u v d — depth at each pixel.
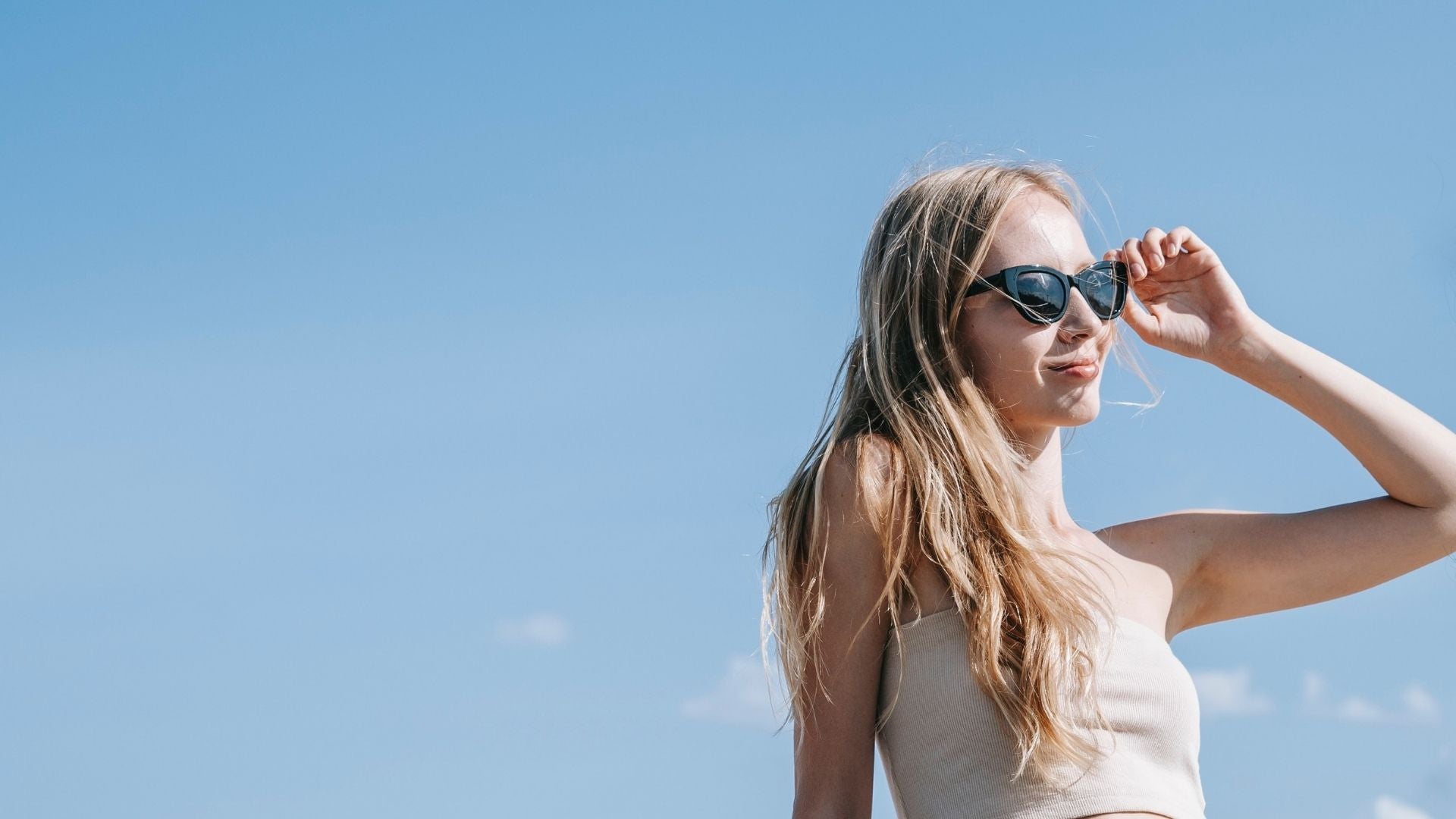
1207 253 2.92
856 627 2.49
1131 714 2.37
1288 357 2.87
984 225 2.59
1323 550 2.77
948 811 2.35
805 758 2.49
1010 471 2.49
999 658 2.36
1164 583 2.72
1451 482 2.75
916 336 2.60
